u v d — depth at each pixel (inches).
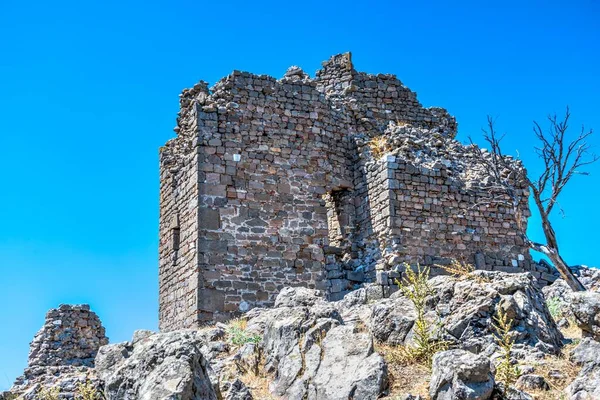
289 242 962.1
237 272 925.8
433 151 1021.2
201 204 932.0
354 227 1010.1
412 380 516.4
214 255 920.9
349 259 986.7
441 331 566.6
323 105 1035.9
